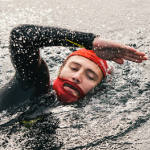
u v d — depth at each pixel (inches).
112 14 191.0
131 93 93.0
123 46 79.9
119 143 68.1
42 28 85.8
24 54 85.7
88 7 207.2
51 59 125.1
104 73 96.8
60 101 91.7
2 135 74.0
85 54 95.0
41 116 82.7
